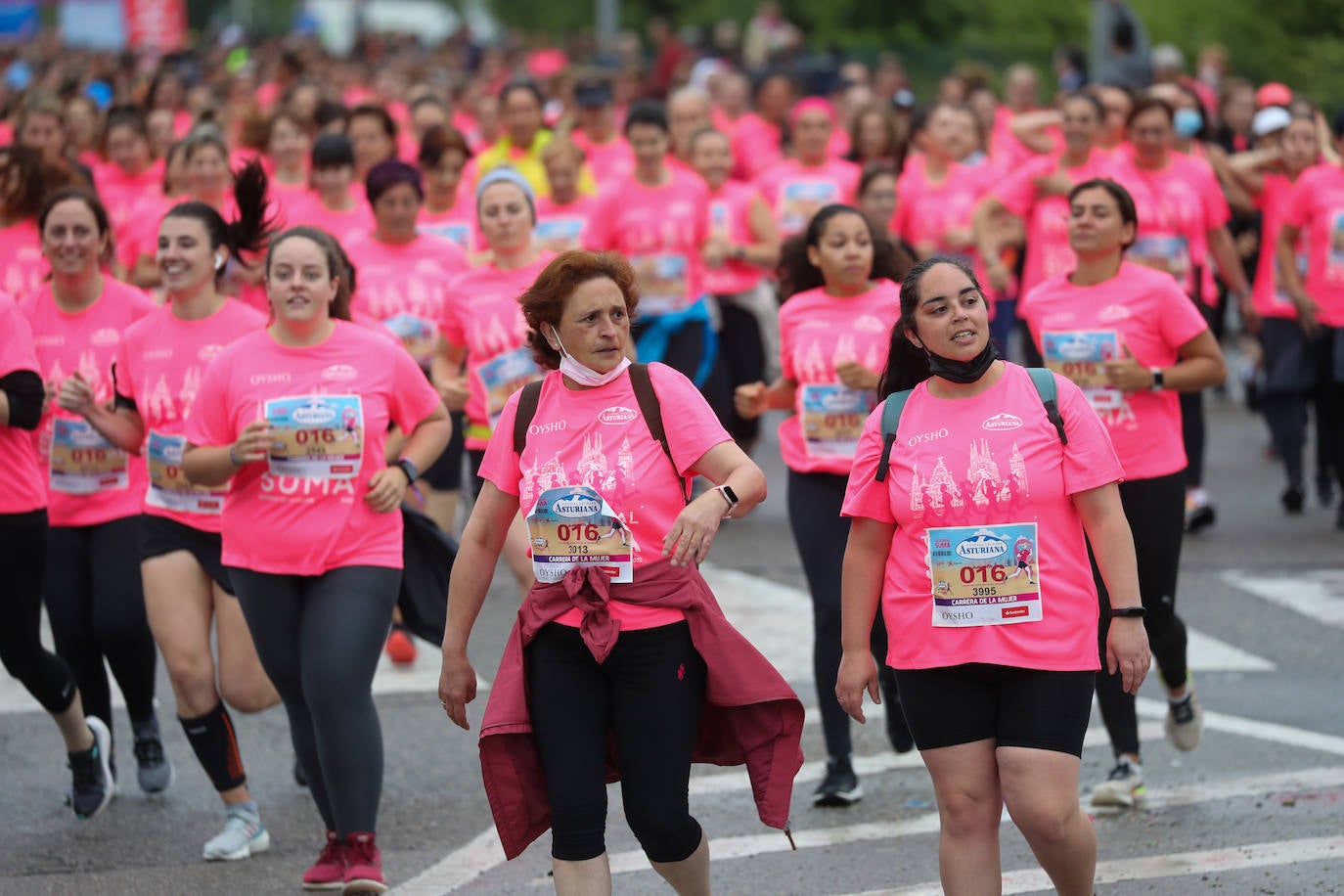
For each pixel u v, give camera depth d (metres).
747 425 19.80
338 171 15.69
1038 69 47.19
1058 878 7.85
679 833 7.82
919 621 7.85
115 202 19.67
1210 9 35.69
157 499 10.30
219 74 39.56
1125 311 10.95
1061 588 7.74
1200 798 10.66
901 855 9.93
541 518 7.91
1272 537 17.94
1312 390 18.95
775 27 50.84
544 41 53.16
